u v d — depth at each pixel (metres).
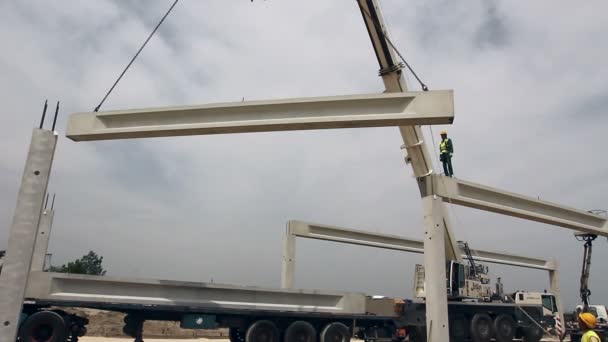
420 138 15.79
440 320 13.55
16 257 9.71
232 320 14.13
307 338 14.49
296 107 11.18
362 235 26.19
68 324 12.14
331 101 11.00
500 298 21.45
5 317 9.38
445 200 15.48
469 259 20.36
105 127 11.77
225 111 11.48
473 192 16.20
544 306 21.78
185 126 11.43
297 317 14.82
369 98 10.83
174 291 13.30
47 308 12.39
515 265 31.05
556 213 18.61
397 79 15.18
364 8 14.59
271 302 14.52
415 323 17.25
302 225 24.16
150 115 11.73
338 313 15.48
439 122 10.62
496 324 19.14
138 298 12.82
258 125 11.14
